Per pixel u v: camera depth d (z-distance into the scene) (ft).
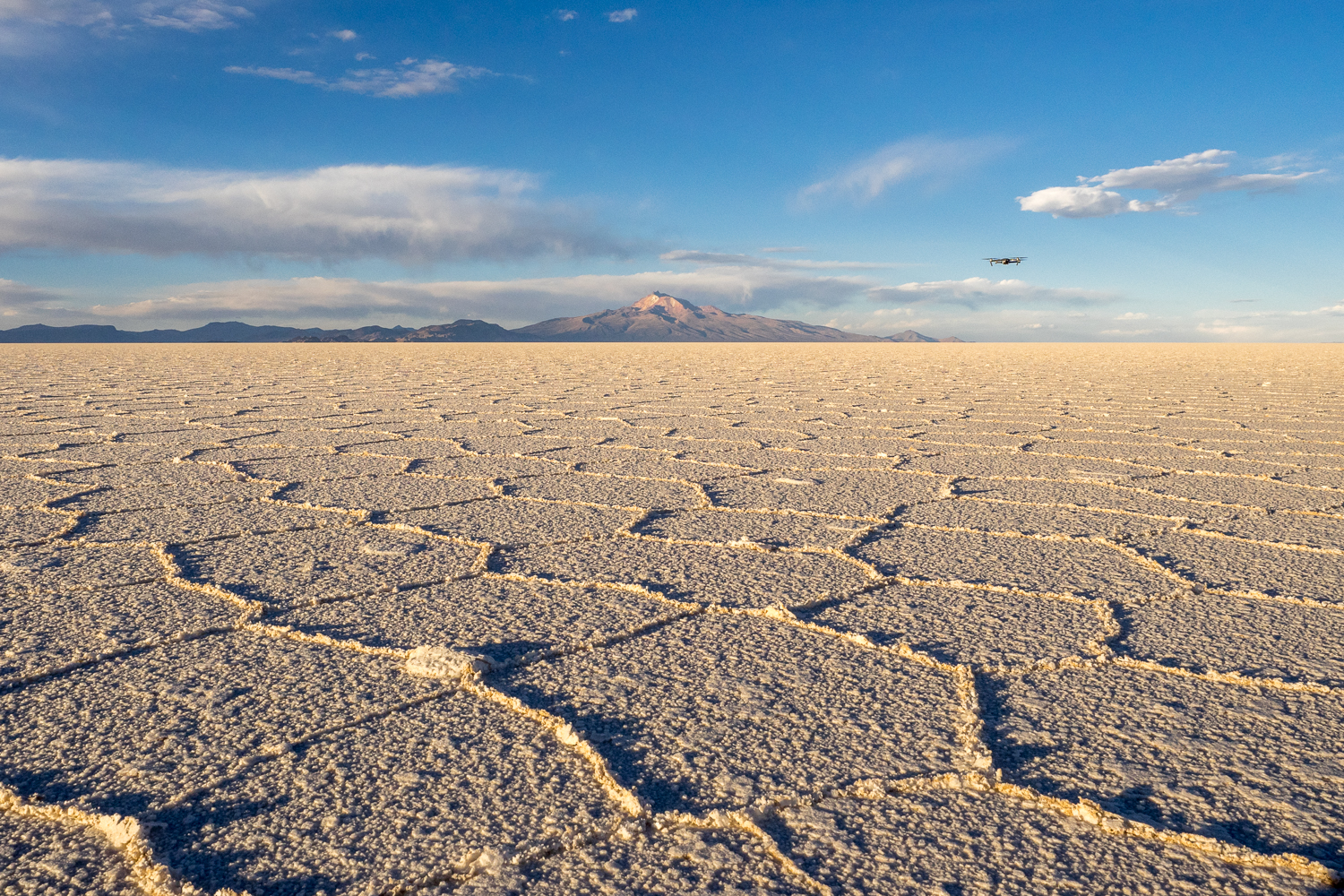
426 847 4.35
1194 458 18.45
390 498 13.87
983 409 29.81
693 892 4.01
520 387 41.78
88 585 8.90
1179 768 5.17
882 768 5.13
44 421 25.35
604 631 7.54
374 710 5.94
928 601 8.46
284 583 8.98
